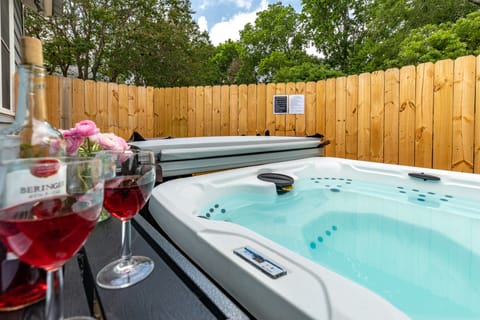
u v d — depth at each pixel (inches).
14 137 19.7
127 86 154.5
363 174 84.0
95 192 16.5
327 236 53.5
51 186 15.7
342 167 88.4
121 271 22.0
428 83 105.1
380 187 79.1
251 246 27.8
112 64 297.7
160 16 325.1
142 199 23.5
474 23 187.3
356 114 123.3
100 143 30.0
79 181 16.3
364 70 301.7
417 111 108.0
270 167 78.2
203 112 156.2
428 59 201.5
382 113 116.4
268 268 23.6
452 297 35.6
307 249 48.2
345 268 42.4
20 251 13.7
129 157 23.6
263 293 21.6
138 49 304.3
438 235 53.4
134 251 25.7
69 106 136.6
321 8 347.9
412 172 75.3
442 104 102.3
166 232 38.8
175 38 324.5
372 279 39.5
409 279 39.4
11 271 16.3
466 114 97.6
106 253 25.2
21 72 20.6
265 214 62.1
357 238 52.8
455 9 238.2
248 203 64.4
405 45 231.8
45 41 271.9
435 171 74.5
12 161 15.4
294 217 61.4
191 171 62.4
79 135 27.9
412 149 109.6
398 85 112.2
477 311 33.0
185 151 60.2
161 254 25.8
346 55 346.6
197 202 53.0
